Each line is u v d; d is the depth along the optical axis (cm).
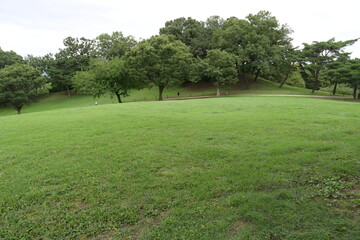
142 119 1227
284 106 1678
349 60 3772
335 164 520
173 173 526
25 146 795
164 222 356
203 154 642
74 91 6294
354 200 379
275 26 4431
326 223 326
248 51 4197
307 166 524
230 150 663
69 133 959
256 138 778
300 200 389
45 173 557
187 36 5525
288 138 761
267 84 5300
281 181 459
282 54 4794
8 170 588
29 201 439
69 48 6256
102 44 6238
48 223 373
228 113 1387
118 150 710
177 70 4003
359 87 3497
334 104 1806
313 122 1016
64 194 458
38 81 4456
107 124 1120
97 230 352
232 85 5369
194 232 329
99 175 536
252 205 379
